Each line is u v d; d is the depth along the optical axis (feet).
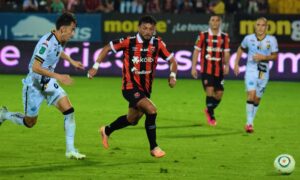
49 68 79.51
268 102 145.69
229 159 83.35
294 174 74.69
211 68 113.60
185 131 106.22
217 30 115.03
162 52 83.15
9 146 90.63
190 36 192.34
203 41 114.62
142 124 111.96
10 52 194.90
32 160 81.10
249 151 89.10
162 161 81.56
